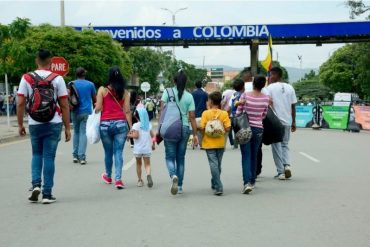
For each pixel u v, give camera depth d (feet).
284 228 20.45
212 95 27.53
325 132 85.05
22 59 73.82
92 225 20.94
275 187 30.01
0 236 19.36
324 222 21.43
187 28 143.95
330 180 32.58
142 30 144.56
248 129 27.40
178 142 27.76
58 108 25.34
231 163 40.91
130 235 19.43
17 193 27.91
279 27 140.77
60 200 26.05
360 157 45.85
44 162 25.21
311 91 267.59
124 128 29.96
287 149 33.17
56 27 113.50
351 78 257.14
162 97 27.86
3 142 59.98
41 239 18.94
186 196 27.25
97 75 109.70
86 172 35.73
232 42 151.94
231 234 19.57
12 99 136.05
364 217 22.33
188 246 18.02
